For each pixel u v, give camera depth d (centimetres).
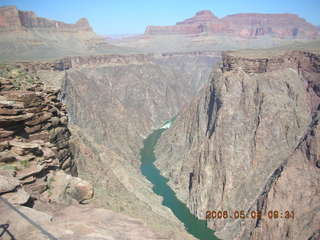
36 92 2383
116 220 1149
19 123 1981
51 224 1052
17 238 943
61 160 2464
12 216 1048
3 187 1204
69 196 1697
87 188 1778
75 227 1058
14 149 1755
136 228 1095
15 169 1616
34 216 1066
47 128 2253
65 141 2573
